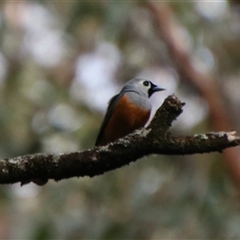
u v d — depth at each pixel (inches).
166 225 439.2
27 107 524.1
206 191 450.9
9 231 527.5
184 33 538.3
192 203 447.2
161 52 536.4
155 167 488.4
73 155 164.9
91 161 163.9
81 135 497.7
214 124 503.5
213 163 476.4
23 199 530.3
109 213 470.0
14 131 505.4
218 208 441.7
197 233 435.8
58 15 556.1
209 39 534.0
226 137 159.6
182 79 525.0
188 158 481.7
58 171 164.9
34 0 555.2
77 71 548.4
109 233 449.1
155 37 536.4
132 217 452.4
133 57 539.5
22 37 551.8
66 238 450.6
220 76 532.7
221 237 434.6
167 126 161.6
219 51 535.2
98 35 537.0
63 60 552.4
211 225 437.4
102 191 485.7
